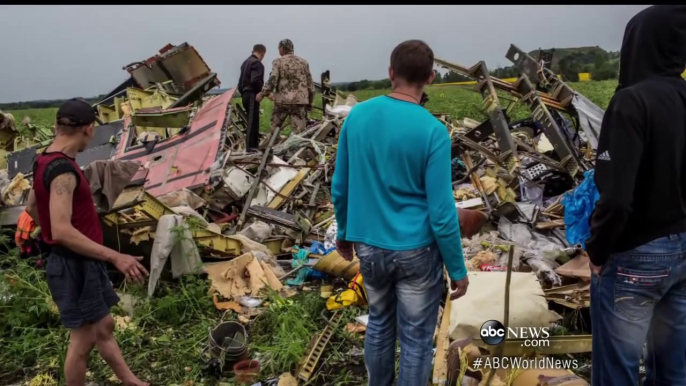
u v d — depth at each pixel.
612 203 2.28
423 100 3.40
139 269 2.95
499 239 5.25
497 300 3.77
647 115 2.27
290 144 9.02
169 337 4.32
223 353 3.77
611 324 2.53
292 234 6.34
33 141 9.25
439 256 2.68
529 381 3.06
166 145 7.47
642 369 3.39
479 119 12.85
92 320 3.08
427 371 2.76
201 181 6.56
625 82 2.56
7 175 6.86
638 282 2.43
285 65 9.87
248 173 7.16
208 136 7.05
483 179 5.87
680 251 2.41
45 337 4.18
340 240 2.98
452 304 3.79
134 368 3.89
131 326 4.39
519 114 11.46
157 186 6.86
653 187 2.34
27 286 4.60
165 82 10.97
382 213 2.62
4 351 4.16
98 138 8.24
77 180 2.93
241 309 4.72
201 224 5.53
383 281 2.74
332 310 4.47
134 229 5.05
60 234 2.79
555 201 5.96
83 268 3.00
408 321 2.70
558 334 3.96
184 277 4.98
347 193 2.85
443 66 6.08
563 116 6.96
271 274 5.20
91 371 3.82
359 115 2.70
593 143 5.83
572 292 4.16
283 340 3.98
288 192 7.11
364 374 3.70
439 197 2.50
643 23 2.43
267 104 21.31
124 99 10.22
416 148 2.53
